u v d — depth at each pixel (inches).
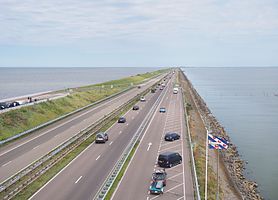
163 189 1517.0
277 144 3432.6
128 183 1587.1
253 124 4500.5
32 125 2842.0
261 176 2469.2
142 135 2610.7
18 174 1611.7
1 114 2719.0
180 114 3590.1
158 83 7588.6
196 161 1993.1
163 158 1844.2
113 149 2172.7
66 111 3624.5
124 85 6835.6
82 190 1467.8
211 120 4301.2
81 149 2166.6
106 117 3270.2
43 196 1396.4
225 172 2283.5
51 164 1802.4
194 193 1486.2
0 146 2180.1
